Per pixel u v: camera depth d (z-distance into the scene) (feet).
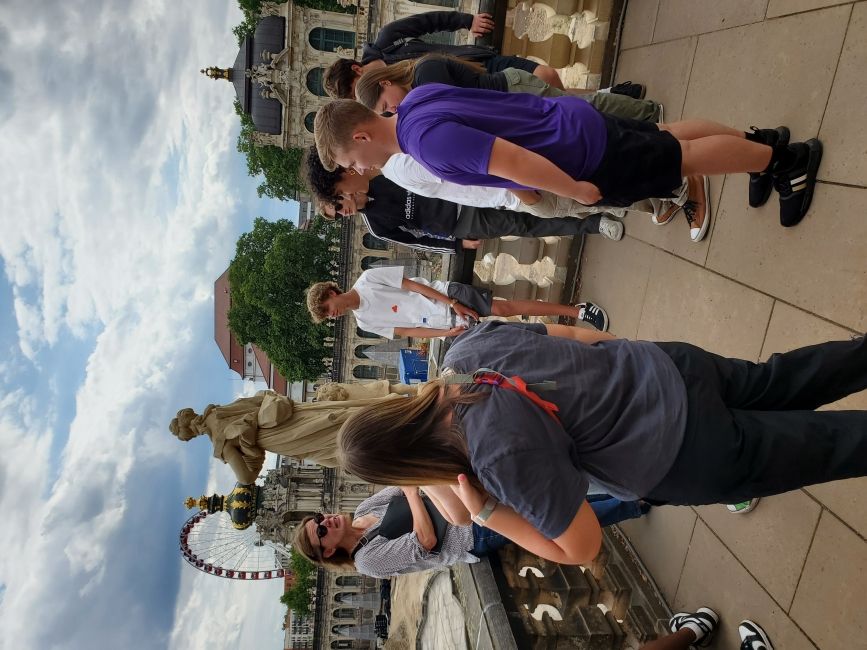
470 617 12.64
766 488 6.33
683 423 6.06
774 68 10.44
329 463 9.85
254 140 69.72
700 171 9.07
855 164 8.68
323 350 81.87
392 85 11.77
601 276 16.93
